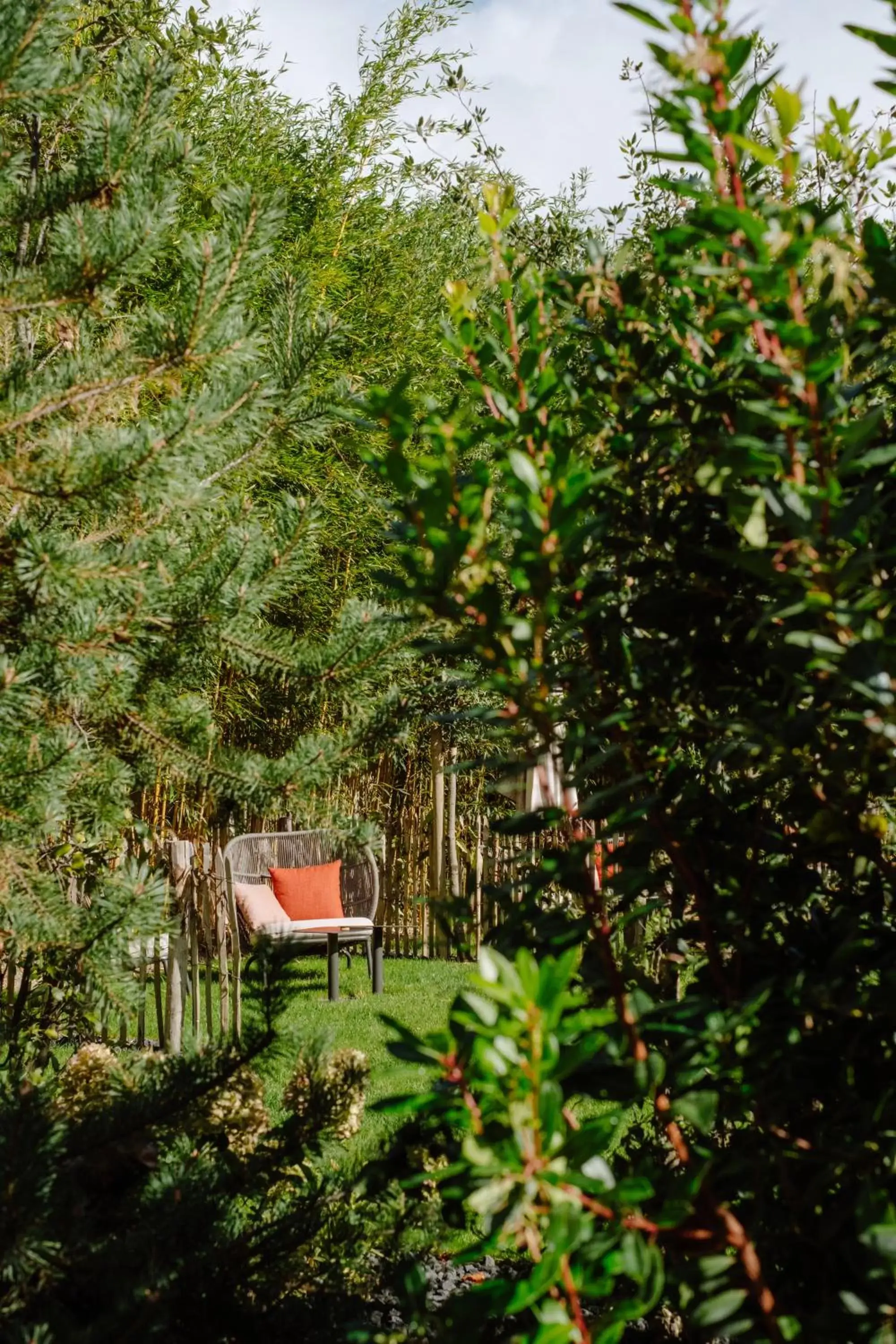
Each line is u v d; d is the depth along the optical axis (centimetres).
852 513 112
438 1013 653
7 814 239
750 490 125
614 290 157
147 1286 164
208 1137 240
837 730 143
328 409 292
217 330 262
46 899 246
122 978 248
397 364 789
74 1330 153
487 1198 95
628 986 161
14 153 269
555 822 134
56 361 305
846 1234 124
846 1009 120
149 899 245
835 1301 113
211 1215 187
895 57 116
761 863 153
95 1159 200
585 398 161
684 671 150
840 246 129
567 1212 94
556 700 144
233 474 312
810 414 115
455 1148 146
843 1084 127
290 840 850
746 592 152
